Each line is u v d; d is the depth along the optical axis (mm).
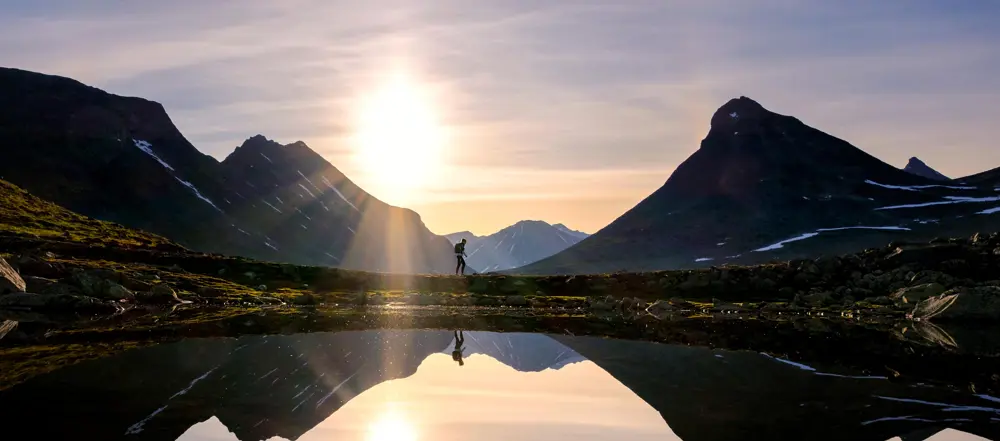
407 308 69688
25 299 53656
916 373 29469
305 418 20156
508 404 22578
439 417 20562
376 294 80625
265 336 41469
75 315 52406
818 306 74750
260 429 18688
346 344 38469
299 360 31625
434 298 77250
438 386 25859
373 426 19281
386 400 23016
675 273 90000
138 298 64125
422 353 35625
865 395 24141
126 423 18656
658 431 19016
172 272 82625
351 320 54938
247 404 21641
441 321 55875
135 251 88750
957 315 57281
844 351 37688
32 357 29938
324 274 89938
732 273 87938
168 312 57469
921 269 85125
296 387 24812
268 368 28922
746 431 18875
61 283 61469
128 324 46594
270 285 84250
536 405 22391
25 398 21141
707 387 25781
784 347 39594
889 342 42469
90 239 111000
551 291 87188
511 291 86875
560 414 21016
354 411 21219
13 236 94125
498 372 29453
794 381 27344
